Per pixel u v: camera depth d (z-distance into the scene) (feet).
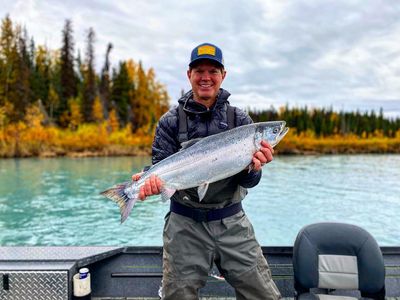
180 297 8.70
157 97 224.94
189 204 8.66
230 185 8.77
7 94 161.07
